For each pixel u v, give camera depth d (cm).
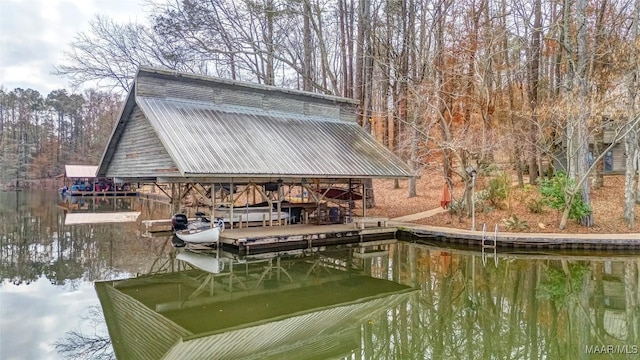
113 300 867
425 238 1588
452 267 1219
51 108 6419
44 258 1261
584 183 1545
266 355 611
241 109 1738
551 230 1522
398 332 741
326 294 951
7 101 6200
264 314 802
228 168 1261
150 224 1747
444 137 2008
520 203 1853
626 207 1553
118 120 1625
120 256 1309
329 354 628
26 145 5981
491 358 641
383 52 2448
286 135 1661
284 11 2117
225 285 1016
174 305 846
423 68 2138
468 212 1764
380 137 3161
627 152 1554
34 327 700
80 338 653
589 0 1986
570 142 1586
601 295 938
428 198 2397
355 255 1393
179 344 637
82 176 3981
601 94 1555
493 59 2150
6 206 2995
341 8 2527
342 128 1983
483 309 859
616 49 1636
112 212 2594
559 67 2134
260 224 1738
